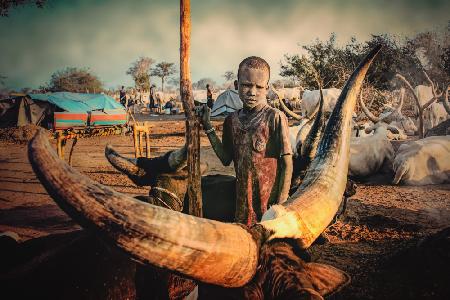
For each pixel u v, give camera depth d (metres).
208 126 3.21
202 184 3.48
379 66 20.05
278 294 1.81
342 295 2.58
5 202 7.53
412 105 24.27
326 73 21.81
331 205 2.24
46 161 1.39
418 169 8.37
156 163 3.30
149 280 2.45
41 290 2.12
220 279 1.66
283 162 3.08
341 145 2.40
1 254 2.33
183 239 1.51
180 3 3.02
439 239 2.54
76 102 15.18
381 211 6.42
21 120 17.14
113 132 14.46
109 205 1.42
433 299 2.24
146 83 59.59
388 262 2.78
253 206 3.14
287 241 2.04
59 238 2.53
